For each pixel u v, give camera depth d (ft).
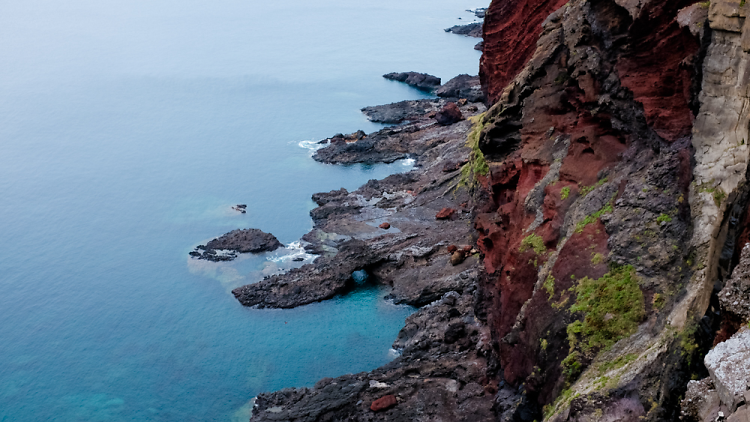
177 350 150.51
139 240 205.67
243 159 274.98
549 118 92.38
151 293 174.50
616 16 77.66
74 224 218.59
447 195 203.62
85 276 185.26
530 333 75.66
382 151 265.54
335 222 201.16
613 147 79.10
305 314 159.53
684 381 50.67
